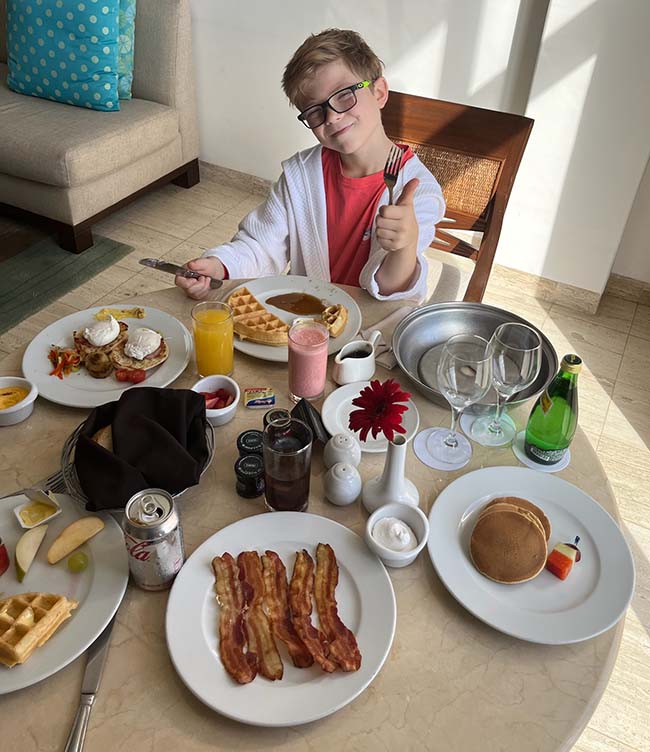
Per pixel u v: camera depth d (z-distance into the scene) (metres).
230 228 3.18
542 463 1.10
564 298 2.77
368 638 0.82
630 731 1.45
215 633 0.83
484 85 2.62
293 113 3.14
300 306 1.42
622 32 2.16
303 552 0.92
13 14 2.88
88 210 2.86
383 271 1.45
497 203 1.83
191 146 3.37
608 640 0.85
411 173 1.64
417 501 1.00
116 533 0.94
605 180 2.45
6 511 0.98
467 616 0.88
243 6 2.93
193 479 0.95
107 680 0.79
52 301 2.62
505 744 0.74
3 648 0.78
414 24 2.61
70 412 1.16
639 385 2.40
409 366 1.27
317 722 0.76
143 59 3.07
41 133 2.72
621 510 1.94
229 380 1.18
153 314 1.37
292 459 0.92
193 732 0.75
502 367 1.06
